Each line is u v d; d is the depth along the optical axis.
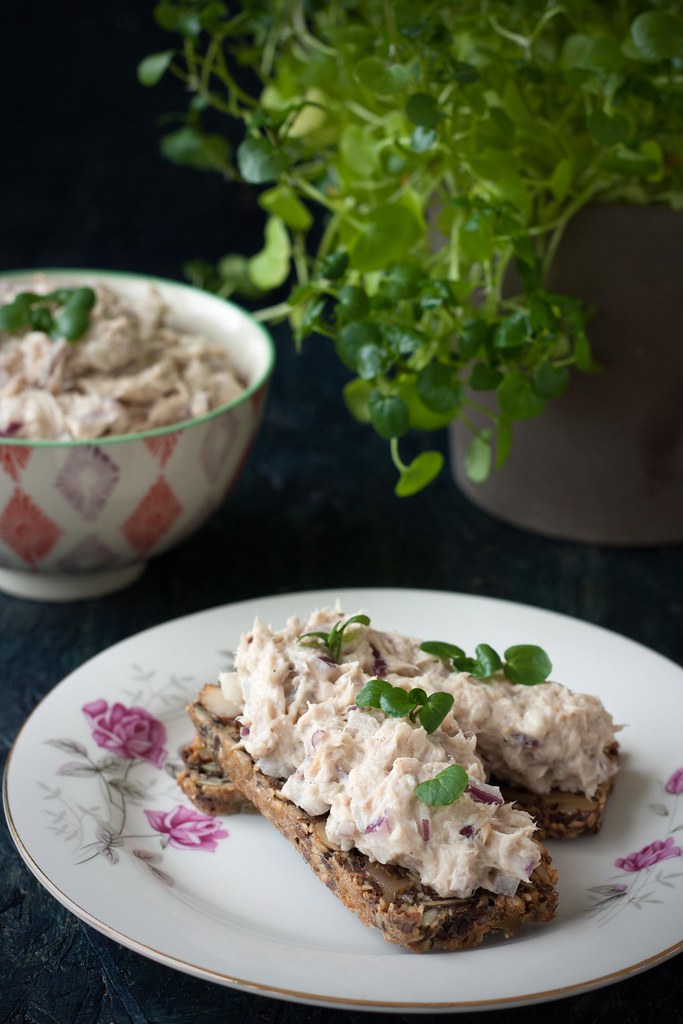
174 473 0.54
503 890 0.41
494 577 0.59
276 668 0.44
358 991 0.39
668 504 0.60
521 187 0.52
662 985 0.43
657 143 0.55
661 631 0.56
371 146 0.56
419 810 0.41
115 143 0.84
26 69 0.82
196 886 0.44
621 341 0.56
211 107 0.82
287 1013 0.42
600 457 0.59
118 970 0.43
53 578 0.57
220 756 0.46
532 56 0.53
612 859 0.45
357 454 0.67
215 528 0.62
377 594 0.54
